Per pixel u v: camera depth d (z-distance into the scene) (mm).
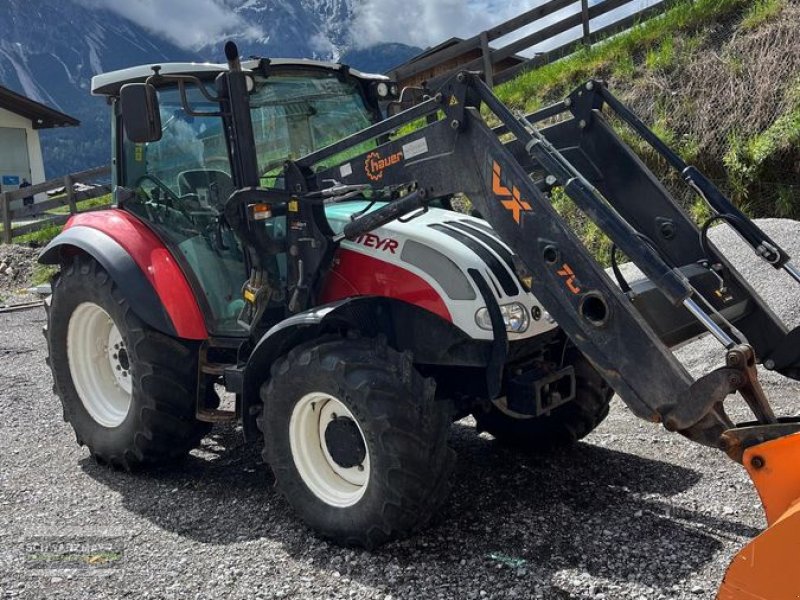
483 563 3287
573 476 4215
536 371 3736
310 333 3738
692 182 3707
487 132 3355
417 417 3332
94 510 4074
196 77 4230
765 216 8625
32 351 8141
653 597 2963
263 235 3992
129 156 4688
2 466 4777
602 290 3039
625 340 2994
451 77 3438
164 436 4379
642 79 10477
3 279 13578
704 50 10312
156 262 4297
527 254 3256
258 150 4230
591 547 3385
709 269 3605
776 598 2377
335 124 4602
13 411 5906
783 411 4930
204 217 4344
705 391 2771
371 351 3463
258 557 3465
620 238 2938
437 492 3402
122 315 4340
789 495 2574
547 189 3740
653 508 3762
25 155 26453
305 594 3143
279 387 3602
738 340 2863
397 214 3680
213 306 4359
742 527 3512
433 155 3547
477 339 3580
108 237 4477
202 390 4387
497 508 3828
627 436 4793
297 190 3930
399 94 4965
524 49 12977
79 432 4762
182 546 3617
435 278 3660
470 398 3943
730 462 4273
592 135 4043
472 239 3760
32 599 3193
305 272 3977
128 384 4699
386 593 3113
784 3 10133
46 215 21016
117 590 3236
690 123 9523
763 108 9109
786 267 3479
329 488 3633
